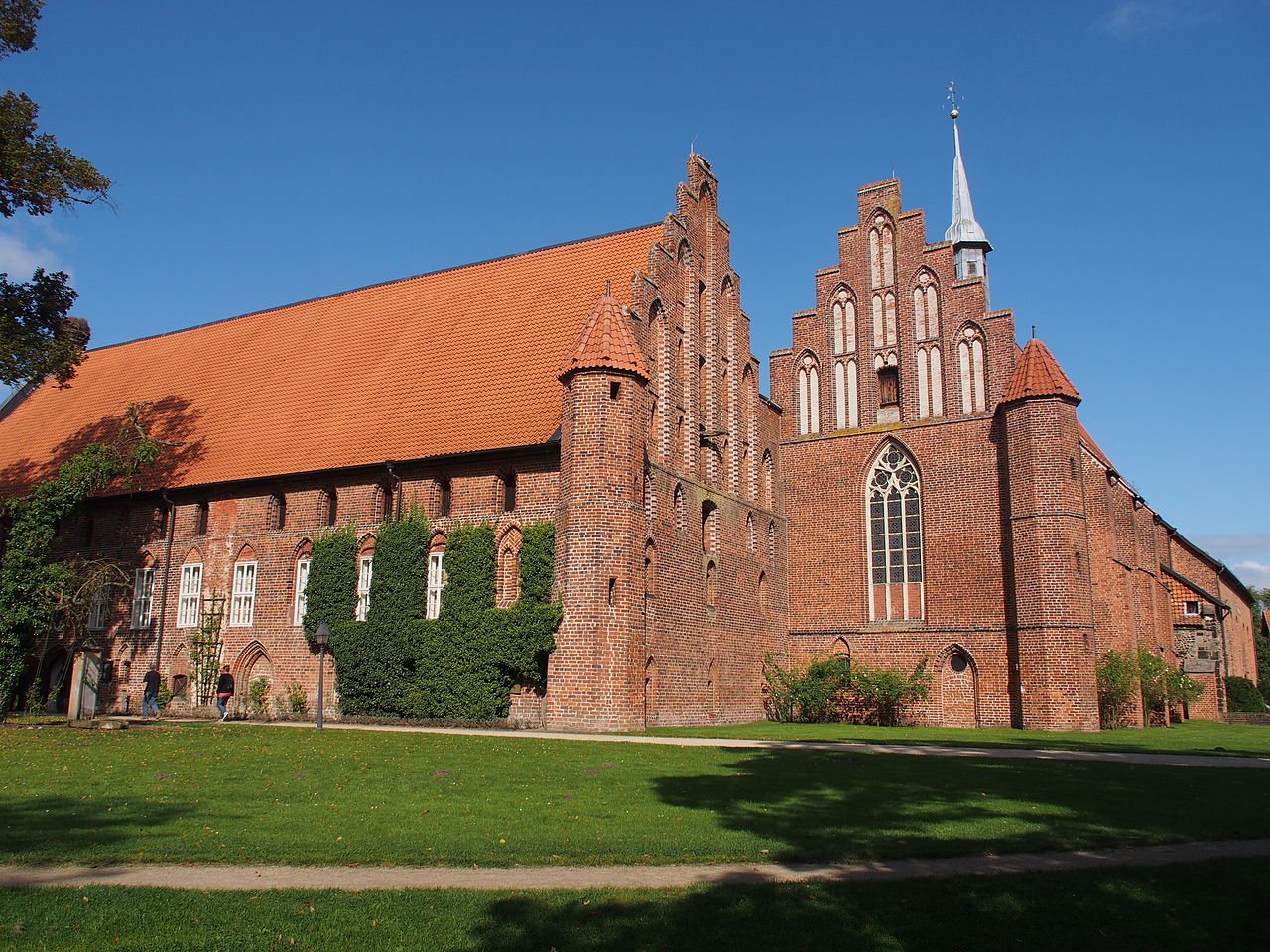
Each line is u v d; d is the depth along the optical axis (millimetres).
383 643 34906
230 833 13516
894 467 43125
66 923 9555
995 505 40250
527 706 32062
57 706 44375
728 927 9641
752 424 42938
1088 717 36094
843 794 17297
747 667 40375
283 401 44219
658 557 34938
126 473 40625
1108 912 10383
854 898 10555
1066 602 36656
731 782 18672
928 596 41094
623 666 30812
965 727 38844
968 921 10008
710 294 40625
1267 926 10156
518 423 35188
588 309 38438
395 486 36812
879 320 44594
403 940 9234
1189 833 14094
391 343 43812
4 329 34594
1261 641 89312
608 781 18750
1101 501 44562
